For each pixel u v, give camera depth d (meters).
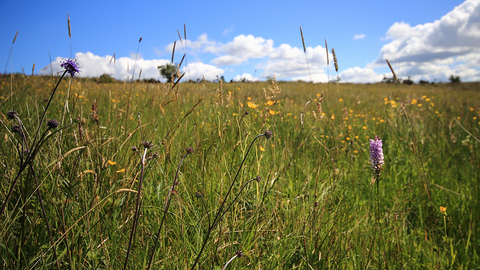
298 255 1.66
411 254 1.95
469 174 3.51
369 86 26.12
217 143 2.54
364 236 1.95
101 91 6.00
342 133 4.25
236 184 2.16
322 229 1.86
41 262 1.27
